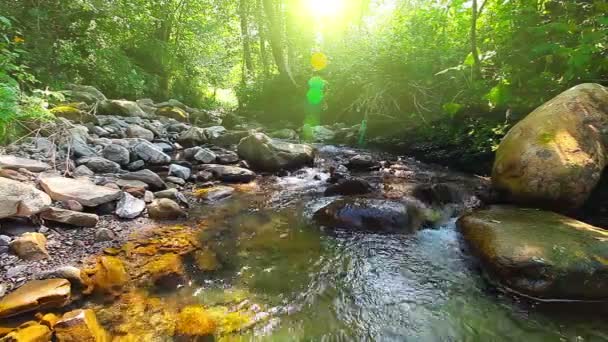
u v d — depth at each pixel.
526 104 5.08
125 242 2.94
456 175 5.37
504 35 5.58
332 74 10.62
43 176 3.60
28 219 2.91
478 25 6.71
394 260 2.92
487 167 5.36
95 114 6.84
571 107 3.56
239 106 14.08
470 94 6.25
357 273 2.73
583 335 2.05
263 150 5.57
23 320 1.93
